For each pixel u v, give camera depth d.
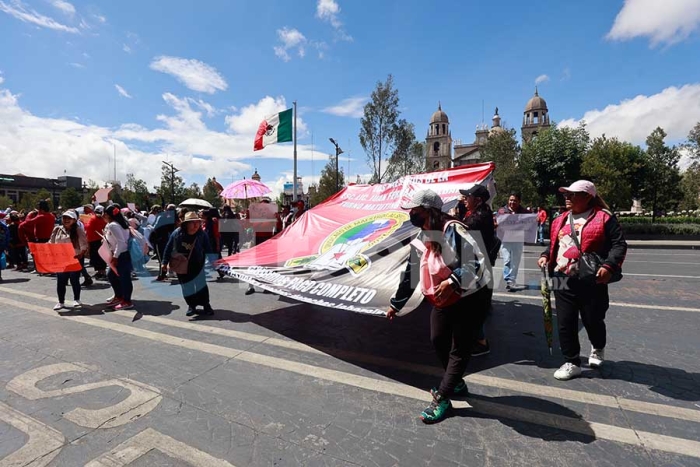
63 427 2.63
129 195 38.59
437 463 2.23
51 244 5.71
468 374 3.45
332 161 39.12
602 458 2.25
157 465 2.24
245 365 3.69
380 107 26.34
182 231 5.28
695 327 4.55
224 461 2.27
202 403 2.96
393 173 28.11
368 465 2.22
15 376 3.45
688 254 12.57
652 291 6.50
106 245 5.74
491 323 4.91
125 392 3.14
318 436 2.52
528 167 25.42
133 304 6.18
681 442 2.38
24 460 2.28
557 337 4.40
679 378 3.27
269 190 12.43
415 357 3.87
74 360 3.83
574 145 23.72
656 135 26.92
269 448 2.39
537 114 77.25
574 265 3.21
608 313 5.18
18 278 9.07
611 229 3.11
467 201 4.19
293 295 4.15
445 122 82.19
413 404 2.93
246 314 5.51
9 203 53.94
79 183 77.50
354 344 4.25
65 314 5.60
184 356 3.92
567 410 2.79
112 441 2.47
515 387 3.17
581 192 3.20
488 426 2.61
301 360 3.80
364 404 2.93
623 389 3.09
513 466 2.20
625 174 24.77
